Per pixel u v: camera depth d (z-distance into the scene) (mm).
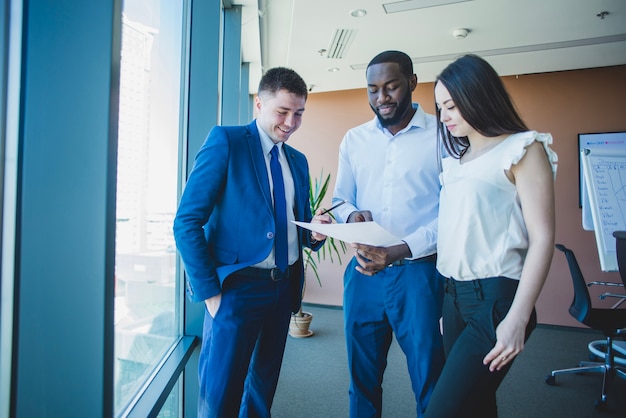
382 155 1653
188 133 2107
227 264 1337
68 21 765
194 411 2061
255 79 4820
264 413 1514
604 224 3098
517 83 4797
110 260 793
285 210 1471
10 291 754
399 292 1530
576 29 3582
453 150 1275
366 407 1633
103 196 776
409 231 1598
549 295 4602
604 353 3180
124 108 1247
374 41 3824
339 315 4984
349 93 5449
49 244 767
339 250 5395
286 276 1468
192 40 2131
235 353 1312
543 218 1021
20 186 752
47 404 779
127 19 1273
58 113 761
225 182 1349
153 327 1591
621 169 3203
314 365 3238
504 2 3150
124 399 1256
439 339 1492
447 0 3125
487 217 1110
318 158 5469
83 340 786
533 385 2920
